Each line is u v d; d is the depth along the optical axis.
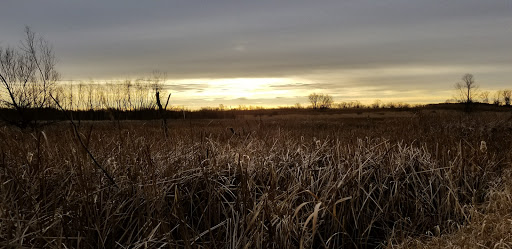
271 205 3.57
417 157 5.65
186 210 3.96
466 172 5.54
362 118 24.70
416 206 4.57
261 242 3.19
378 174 4.92
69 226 3.21
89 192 3.43
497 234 3.75
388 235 4.11
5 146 4.29
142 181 3.73
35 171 3.64
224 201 4.11
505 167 6.12
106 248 3.33
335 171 4.60
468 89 30.25
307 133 8.95
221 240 3.59
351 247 4.09
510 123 12.58
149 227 3.30
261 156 5.16
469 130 11.71
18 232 2.65
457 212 4.61
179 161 4.66
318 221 4.03
